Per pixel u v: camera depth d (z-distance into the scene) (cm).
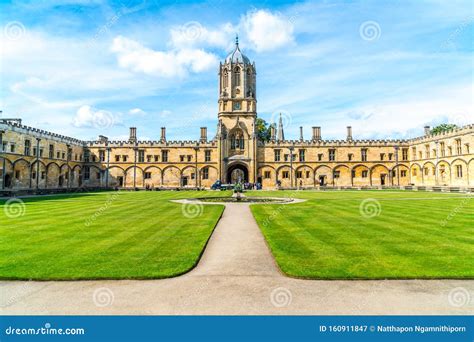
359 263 838
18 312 588
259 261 893
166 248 989
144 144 6028
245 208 2102
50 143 4872
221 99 6134
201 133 6178
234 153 6081
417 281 724
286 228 1312
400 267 805
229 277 763
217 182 5388
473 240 1080
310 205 2256
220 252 989
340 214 1733
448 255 903
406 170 6119
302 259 876
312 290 678
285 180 6094
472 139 4438
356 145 6122
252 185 5578
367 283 713
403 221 1476
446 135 5000
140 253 933
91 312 585
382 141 6125
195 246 1016
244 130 6078
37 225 1363
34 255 902
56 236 1145
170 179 6022
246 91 6184
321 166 6112
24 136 4244
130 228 1309
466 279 735
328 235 1170
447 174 4984
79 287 693
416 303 615
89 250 959
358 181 6100
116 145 5997
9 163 3941
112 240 1088
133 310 593
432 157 5359
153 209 1995
